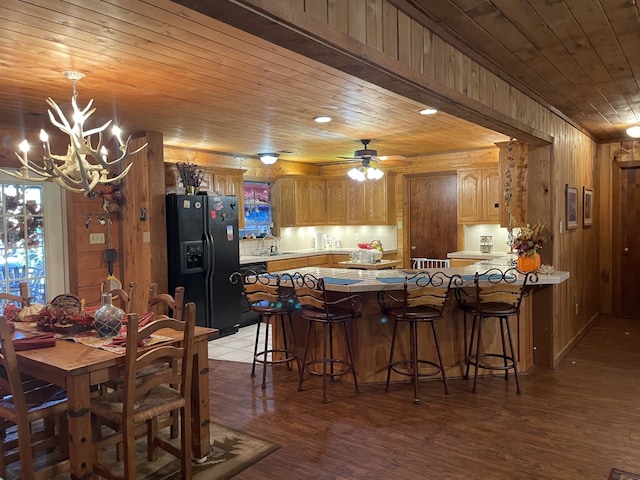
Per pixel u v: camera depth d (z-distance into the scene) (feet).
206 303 18.20
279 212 25.32
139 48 8.59
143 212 16.61
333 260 25.61
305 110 13.74
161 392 8.72
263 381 13.19
